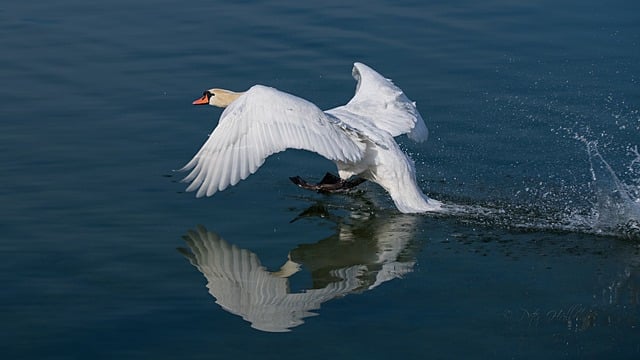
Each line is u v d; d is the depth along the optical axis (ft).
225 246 39.11
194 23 63.31
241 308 34.35
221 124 36.37
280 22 63.31
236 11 65.36
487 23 63.05
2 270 36.47
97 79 55.21
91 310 33.96
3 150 46.73
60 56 58.23
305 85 54.24
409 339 32.53
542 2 66.44
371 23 63.16
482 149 48.16
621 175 45.24
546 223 41.09
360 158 38.24
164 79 55.31
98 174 44.73
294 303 34.88
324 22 63.31
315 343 32.19
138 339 32.24
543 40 60.29
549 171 45.85
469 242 39.52
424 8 65.72
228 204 42.88
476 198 43.37
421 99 53.16
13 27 62.49
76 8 66.03
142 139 48.37
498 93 53.78
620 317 33.88
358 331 33.01
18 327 32.83
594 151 47.57
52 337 32.30
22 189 43.04
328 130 37.40
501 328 33.22
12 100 52.37
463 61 57.67
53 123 49.78
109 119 50.44
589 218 41.39
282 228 40.83
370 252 38.88
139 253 38.17
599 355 31.73
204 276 36.52
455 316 34.01
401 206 40.91
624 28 61.57
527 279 36.52
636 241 39.42
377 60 57.52
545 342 32.45
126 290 35.32
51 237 39.06
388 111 42.45
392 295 35.53
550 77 55.47
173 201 42.60
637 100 52.65
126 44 59.98
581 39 60.23
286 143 36.50
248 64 57.06
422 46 59.57
